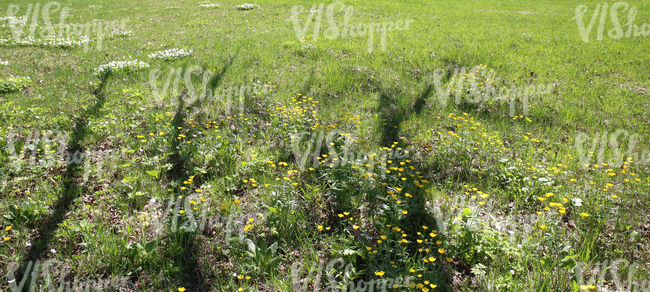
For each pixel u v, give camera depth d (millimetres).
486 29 14938
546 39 13062
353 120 5953
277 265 3232
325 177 4387
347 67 8711
